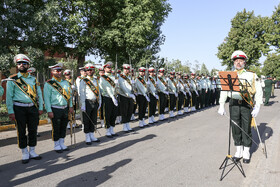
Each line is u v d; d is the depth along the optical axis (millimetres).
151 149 5566
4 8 10234
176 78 11227
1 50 10094
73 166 4551
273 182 3648
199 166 4465
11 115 4688
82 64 14719
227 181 3799
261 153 5105
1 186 3715
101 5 13656
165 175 4051
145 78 8898
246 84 4395
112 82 6887
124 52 15242
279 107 14133
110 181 3838
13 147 6031
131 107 7648
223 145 5875
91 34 13562
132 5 13344
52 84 5465
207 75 15664
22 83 4855
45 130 8156
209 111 12703
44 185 3736
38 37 10977
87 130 6156
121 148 5703
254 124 4898
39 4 12438
